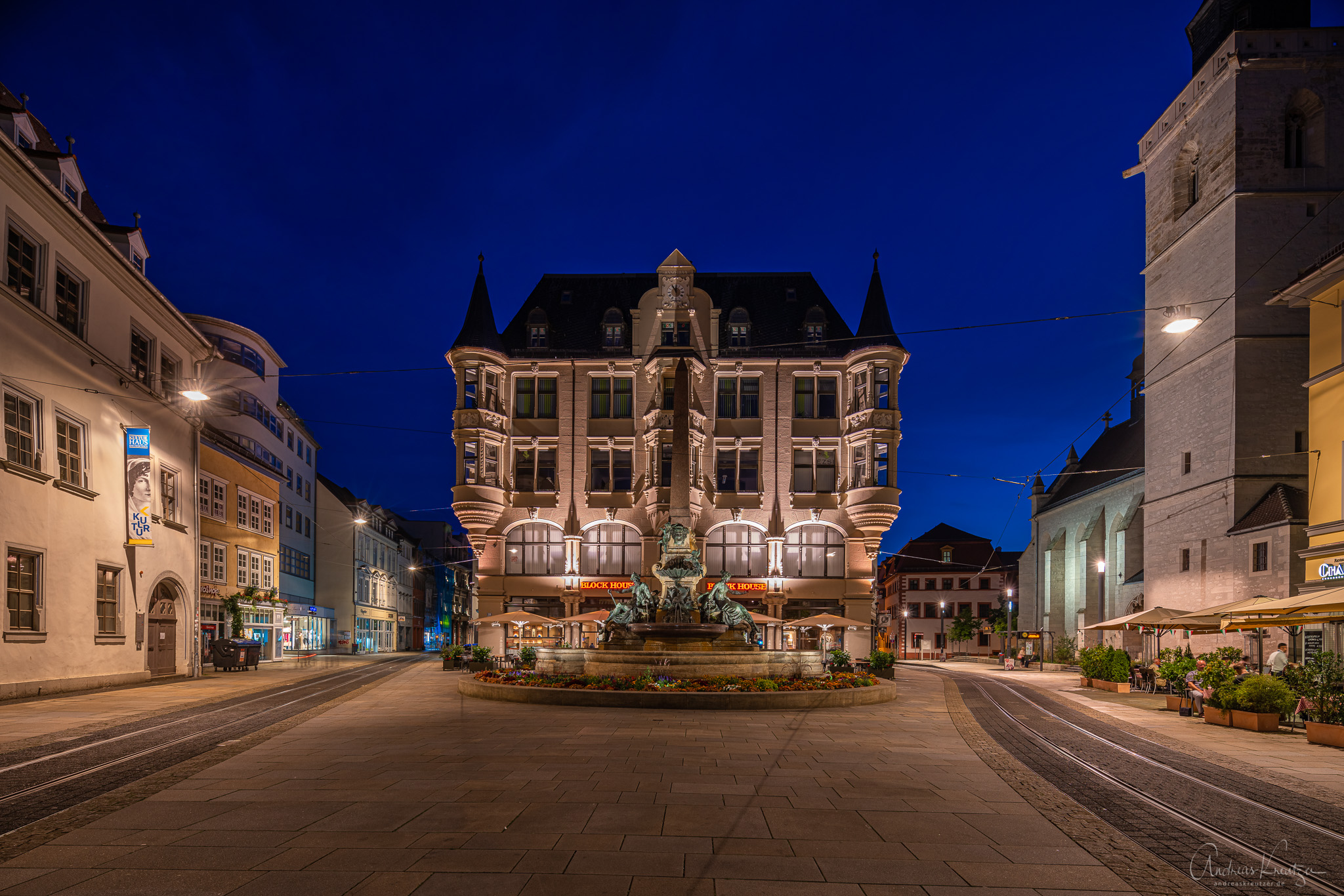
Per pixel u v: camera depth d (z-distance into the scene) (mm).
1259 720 16844
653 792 9484
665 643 24594
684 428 32969
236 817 8219
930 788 9992
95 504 24844
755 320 51062
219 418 45250
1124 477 52438
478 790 9508
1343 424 26219
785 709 18953
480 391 47562
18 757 11961
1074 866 6855
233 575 39625
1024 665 52719
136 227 29906
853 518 46656
